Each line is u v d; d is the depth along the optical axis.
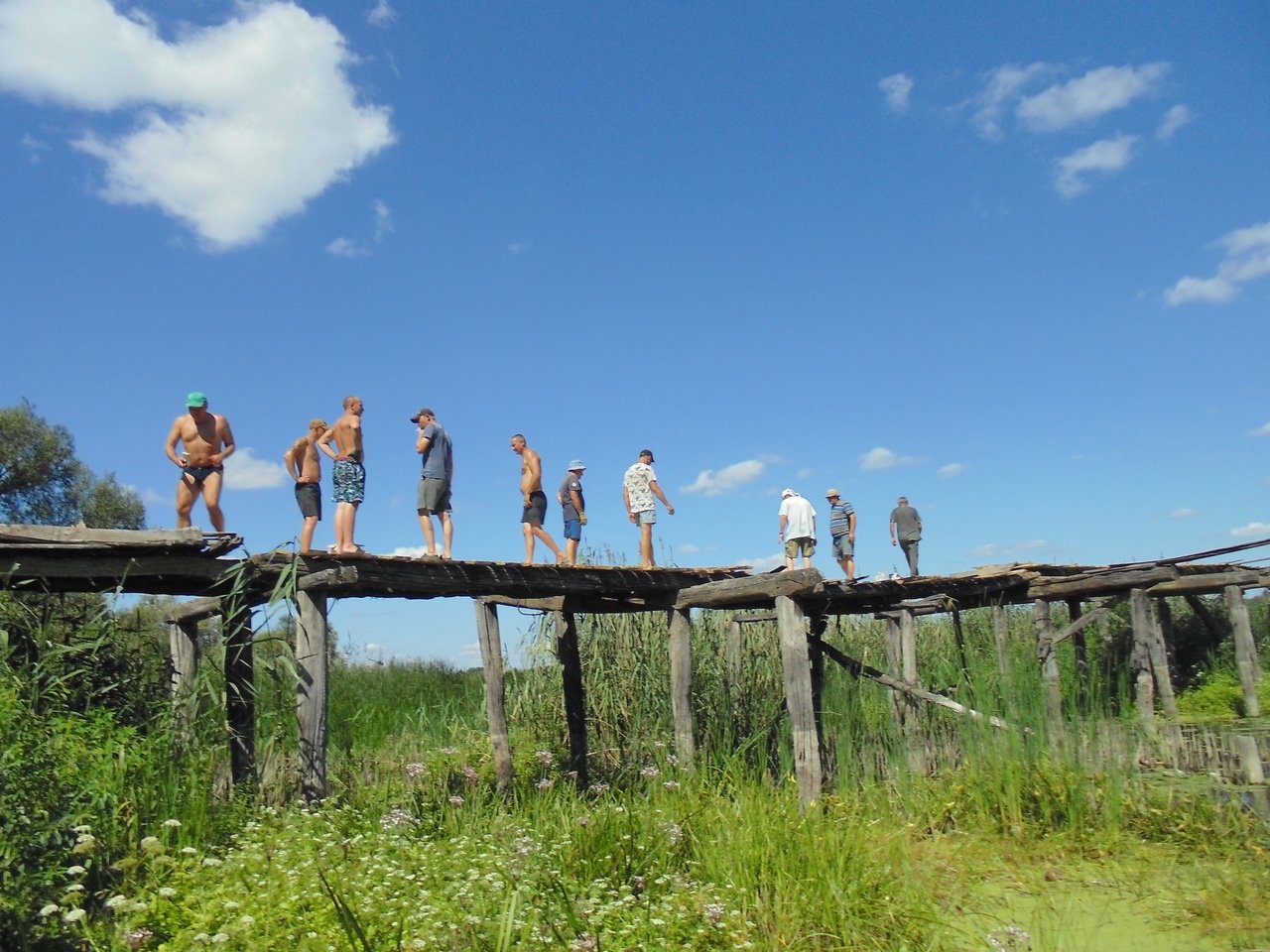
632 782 10.85
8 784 5.66
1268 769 10.23
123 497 31.80
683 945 5.76
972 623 18.02
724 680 14.05
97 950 5.00
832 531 18.89
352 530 10.72
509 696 14.96
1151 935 6.65
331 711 15.91
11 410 29.67
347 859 6.41
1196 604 19.33
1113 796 8.80
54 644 8.30
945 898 7.31
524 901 5.83
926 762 10.95
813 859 6.95
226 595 8.85
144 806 7.04
